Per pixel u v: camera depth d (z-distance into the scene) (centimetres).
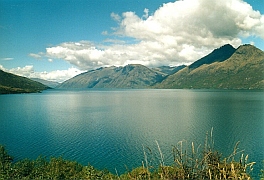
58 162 2662
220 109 14288
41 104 19375
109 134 7900
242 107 15162
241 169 888
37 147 6419
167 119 10906
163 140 6869
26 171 2392
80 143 6788
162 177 906
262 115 11575
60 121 10738
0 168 2248
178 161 921
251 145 6162
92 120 10956
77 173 2478
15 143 6831
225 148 5853
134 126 9294
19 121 10762
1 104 19138
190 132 7900
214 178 857
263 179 1256
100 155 5697
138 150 5981
